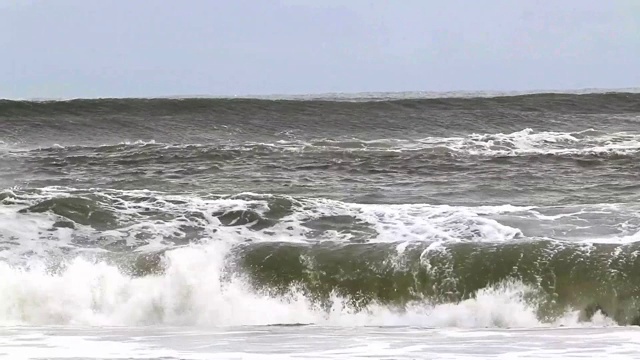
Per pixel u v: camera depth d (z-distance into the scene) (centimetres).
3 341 2581
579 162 6141
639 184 5275
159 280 3291
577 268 3075
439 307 3105
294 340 2588
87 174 5856
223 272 3325
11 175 5838
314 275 3266
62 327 2953
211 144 7531
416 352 2353
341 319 3172
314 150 6731
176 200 4231
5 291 3250
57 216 3959
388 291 3175
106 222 3909
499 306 3045
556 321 2983
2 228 3794
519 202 4697
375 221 3878
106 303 3247
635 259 3080
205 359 2272
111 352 2380
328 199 4491
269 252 3384
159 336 2688
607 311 2964
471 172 5825
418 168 5997
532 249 3189
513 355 2291
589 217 3872
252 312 3206
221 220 3956
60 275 3331
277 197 4231
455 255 3209
